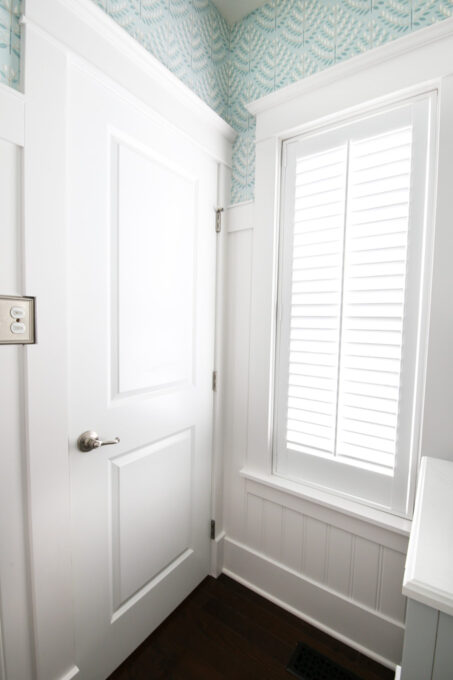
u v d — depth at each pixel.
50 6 0.80
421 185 1.06
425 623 0.53
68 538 0.94
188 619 1.33
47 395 0.86
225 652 1.20
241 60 1.46
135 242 1.09
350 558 1.23
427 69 1.00
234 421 1.54
